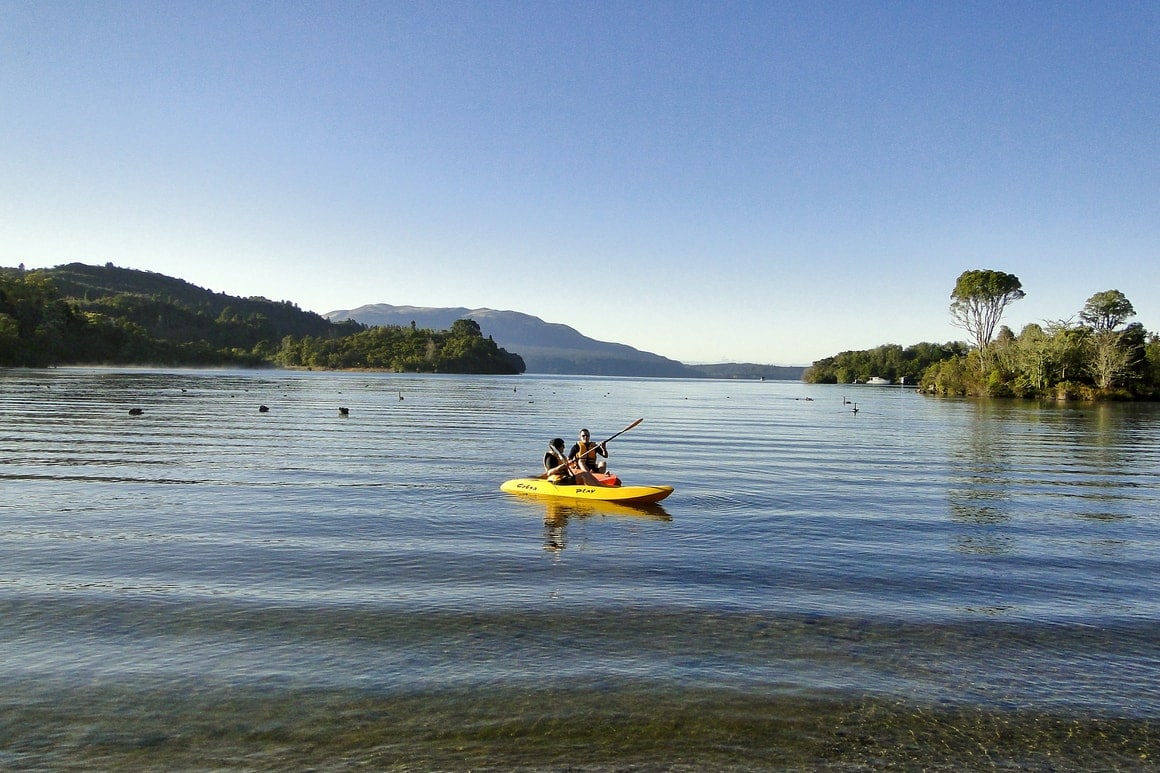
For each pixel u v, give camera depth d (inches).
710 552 491.8
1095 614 380.8
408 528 544.4
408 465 890.1
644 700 277.4
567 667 303.9
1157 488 811.4
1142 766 242.7
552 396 3671.3
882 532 565.9
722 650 324.8
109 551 462.6
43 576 409.4
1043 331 4015.8
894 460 1059.9
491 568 442.6
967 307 4500.5
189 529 527.2
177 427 1326.3
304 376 6309.1
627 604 381.7
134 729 251.4
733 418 2144.4
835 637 343.0
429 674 294.8
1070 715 273.7
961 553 504.1
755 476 867.4
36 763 230.4
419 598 384.2
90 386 2869.1
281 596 383.2
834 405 3184.1
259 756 236.7
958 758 244.7
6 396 2102.6
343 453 995.3
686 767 235.1
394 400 2684.5
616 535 535.5
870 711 273.7
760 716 268.1
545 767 233.3
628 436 1440.7
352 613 360.2
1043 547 524.4
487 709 268.4
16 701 268.8
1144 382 3725.4
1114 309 4168.3
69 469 792.9
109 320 6889.8
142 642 321.4
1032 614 379.6
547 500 668.1
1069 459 1094.4
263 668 298.0
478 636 334.3
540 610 370.0
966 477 882.8
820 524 590.6
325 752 239.9
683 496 711.1
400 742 246.2
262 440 1140.5
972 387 4261.8
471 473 828.6
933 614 377.1
